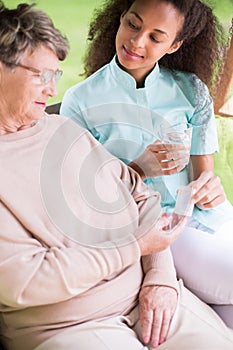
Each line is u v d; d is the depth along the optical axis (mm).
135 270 1610
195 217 1958
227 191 2777
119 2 1945
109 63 1974
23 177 1488
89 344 1434
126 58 1819
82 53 3600
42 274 1393
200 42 2031
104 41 2049
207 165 2068
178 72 2049
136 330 1572
